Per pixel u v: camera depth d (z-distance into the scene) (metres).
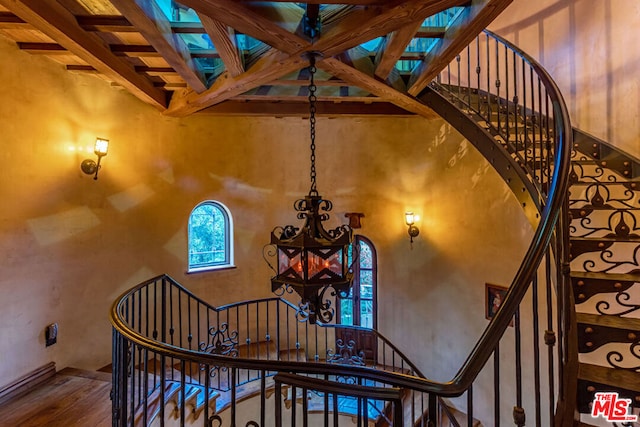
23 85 2.78
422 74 2.96
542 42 3.59
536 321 1.40
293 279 1.94
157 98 3.70
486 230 3.97
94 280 3.38
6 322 2.64
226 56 2.48
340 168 4.97
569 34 3.29
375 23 1.93
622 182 2.36
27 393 2.68
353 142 4.97
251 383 3.75
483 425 3.91
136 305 3.79
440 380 4.45
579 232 3.04
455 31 2.27
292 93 3.61
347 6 2.00
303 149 4.94
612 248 2.82
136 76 3.22
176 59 2.56
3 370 2.61
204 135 4.43
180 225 4.20
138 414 2.42
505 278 3.74
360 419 1.36
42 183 2.93
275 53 2.50
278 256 2.05
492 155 2.91
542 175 2.36
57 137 3.06
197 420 3.07
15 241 2.72
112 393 2.02
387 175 4.92
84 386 2.78
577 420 1.46
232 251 4.64
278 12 1.95
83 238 3.28
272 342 4.85
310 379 1.43
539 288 3.36
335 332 5.04
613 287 1.83
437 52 2.60
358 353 4.98
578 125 3.22
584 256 3.01
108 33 2.51
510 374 3.62
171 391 2.87
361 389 1.34
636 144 2.69
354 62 2.70
